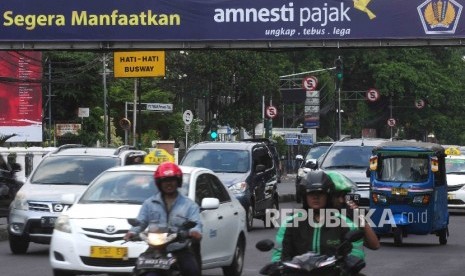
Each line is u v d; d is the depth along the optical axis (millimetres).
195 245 16547
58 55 76750
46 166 30109
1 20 44125
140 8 44000
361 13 43656
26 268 25156
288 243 13484
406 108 134500
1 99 71375
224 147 38656
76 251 20562
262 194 38750
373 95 118000
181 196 16438
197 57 92250
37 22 44125
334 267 12914
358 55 131625
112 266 20469
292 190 69125
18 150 51906
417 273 24953
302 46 43938
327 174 13438
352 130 131750
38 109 72438
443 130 136000
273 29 43719
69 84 79125
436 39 43750
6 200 35500
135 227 16312
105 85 75188
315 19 43688
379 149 32969
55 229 21141
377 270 25609
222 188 23844
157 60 60562
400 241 32594
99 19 44031
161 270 14586
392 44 43812
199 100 107062
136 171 23062
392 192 32281
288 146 107188
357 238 12992
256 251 30156
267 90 95438
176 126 94875
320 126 132500
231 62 92812
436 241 35562
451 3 43625
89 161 30109
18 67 70812
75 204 22047
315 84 100625
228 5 43812
